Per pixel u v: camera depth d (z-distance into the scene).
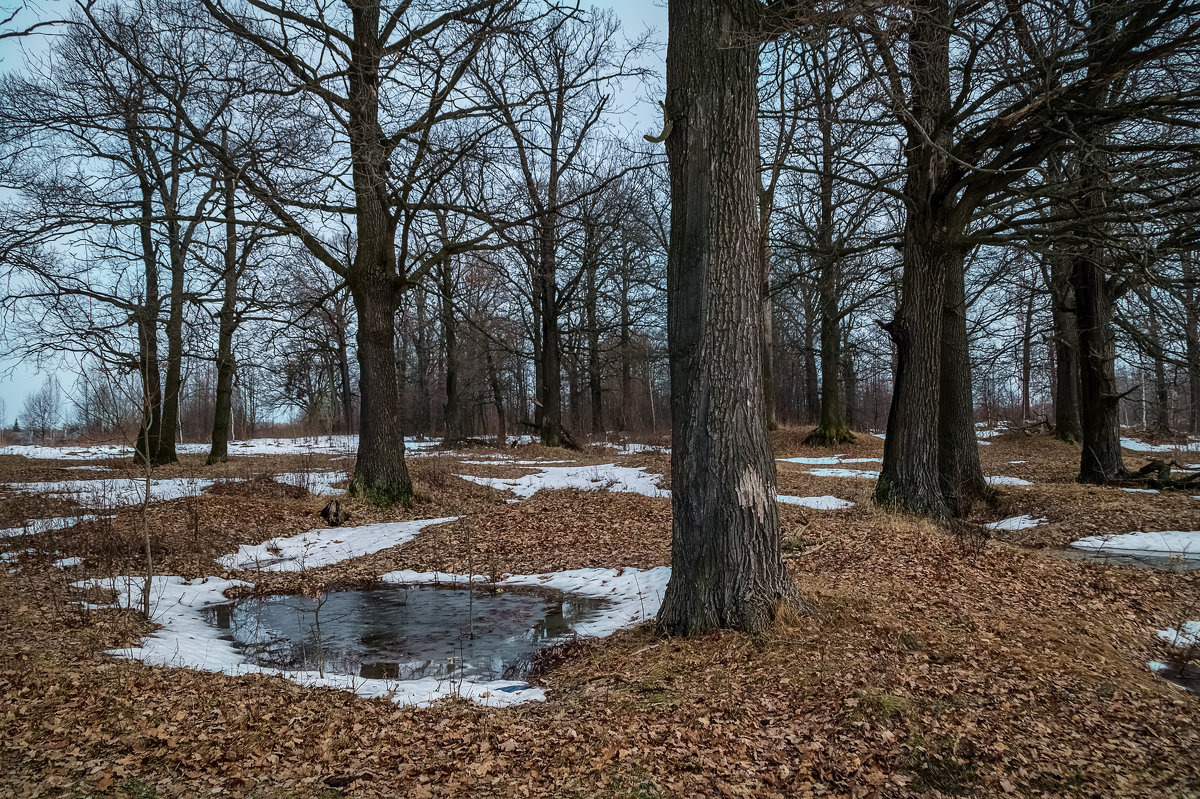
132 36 12.22
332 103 12.73
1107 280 15.24
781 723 4.78
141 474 17.61
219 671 6.08
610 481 17.62
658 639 6.45
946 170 11.05
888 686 5.14
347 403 43.09
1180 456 20.44
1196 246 9.51
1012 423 27.52
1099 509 12.20
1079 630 6.71
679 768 4.26
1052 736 4.63
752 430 6.34
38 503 12.98
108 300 14.97
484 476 19.70
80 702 5.04
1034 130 9.74
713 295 6.30
